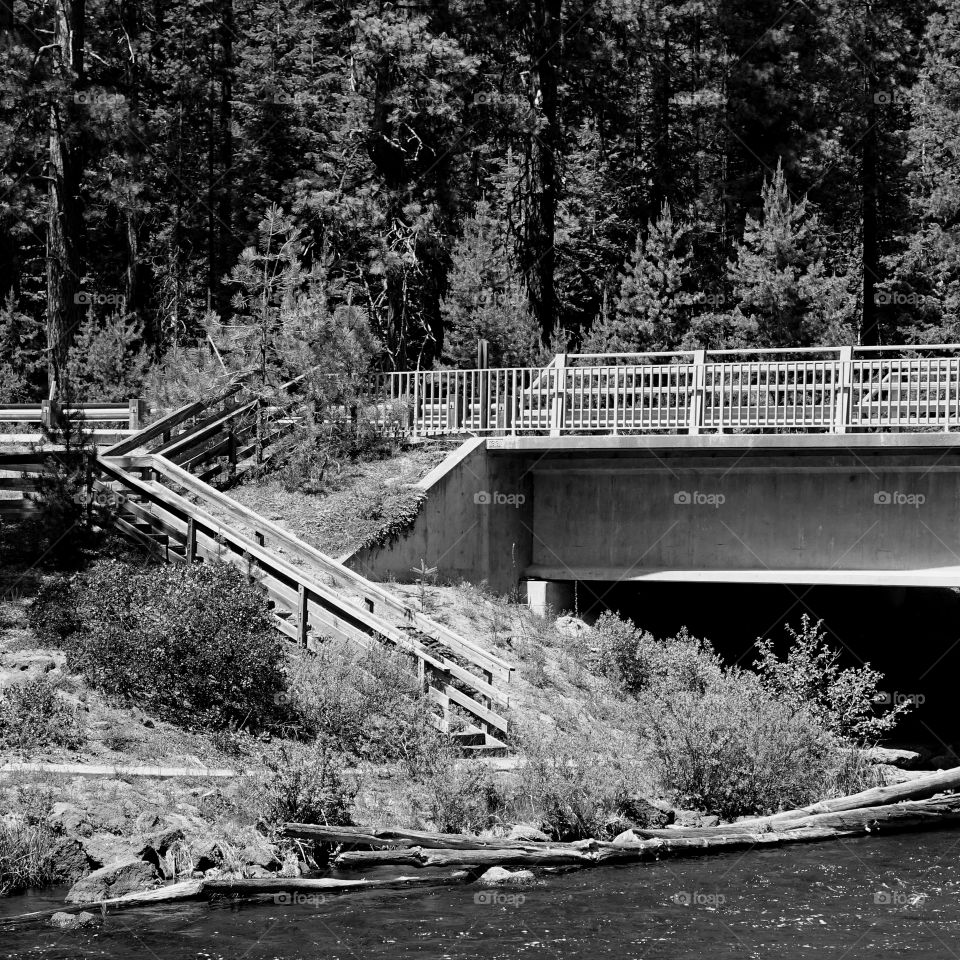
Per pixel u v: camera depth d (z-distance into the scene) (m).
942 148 47.31
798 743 19.89
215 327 30.61
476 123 42.16
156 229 58.12
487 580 28.45
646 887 15.42
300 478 28.08
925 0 52.12
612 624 26.23
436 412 29.56
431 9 41.94
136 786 16.39
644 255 50.09
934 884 15.70
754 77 47.91
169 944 12.84
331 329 29.47
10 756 16.88
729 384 26.42
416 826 16.86
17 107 33.03
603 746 21.03
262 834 15.79
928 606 37.06
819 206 49.88
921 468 25.23
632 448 26.72
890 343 51.62
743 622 33.97
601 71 46.56
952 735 28.44
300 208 43.03
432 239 41.53
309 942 13.06
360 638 22.28
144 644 19.39
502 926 13.75
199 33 57.03
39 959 12.27
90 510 23.91
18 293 56.16
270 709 19.75
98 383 41.50
